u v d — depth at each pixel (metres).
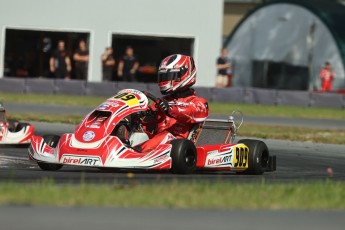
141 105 38.25
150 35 119.38
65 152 36.34
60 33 119.44
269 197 28.11
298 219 24.72
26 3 114.69
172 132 39.69
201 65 121.81
